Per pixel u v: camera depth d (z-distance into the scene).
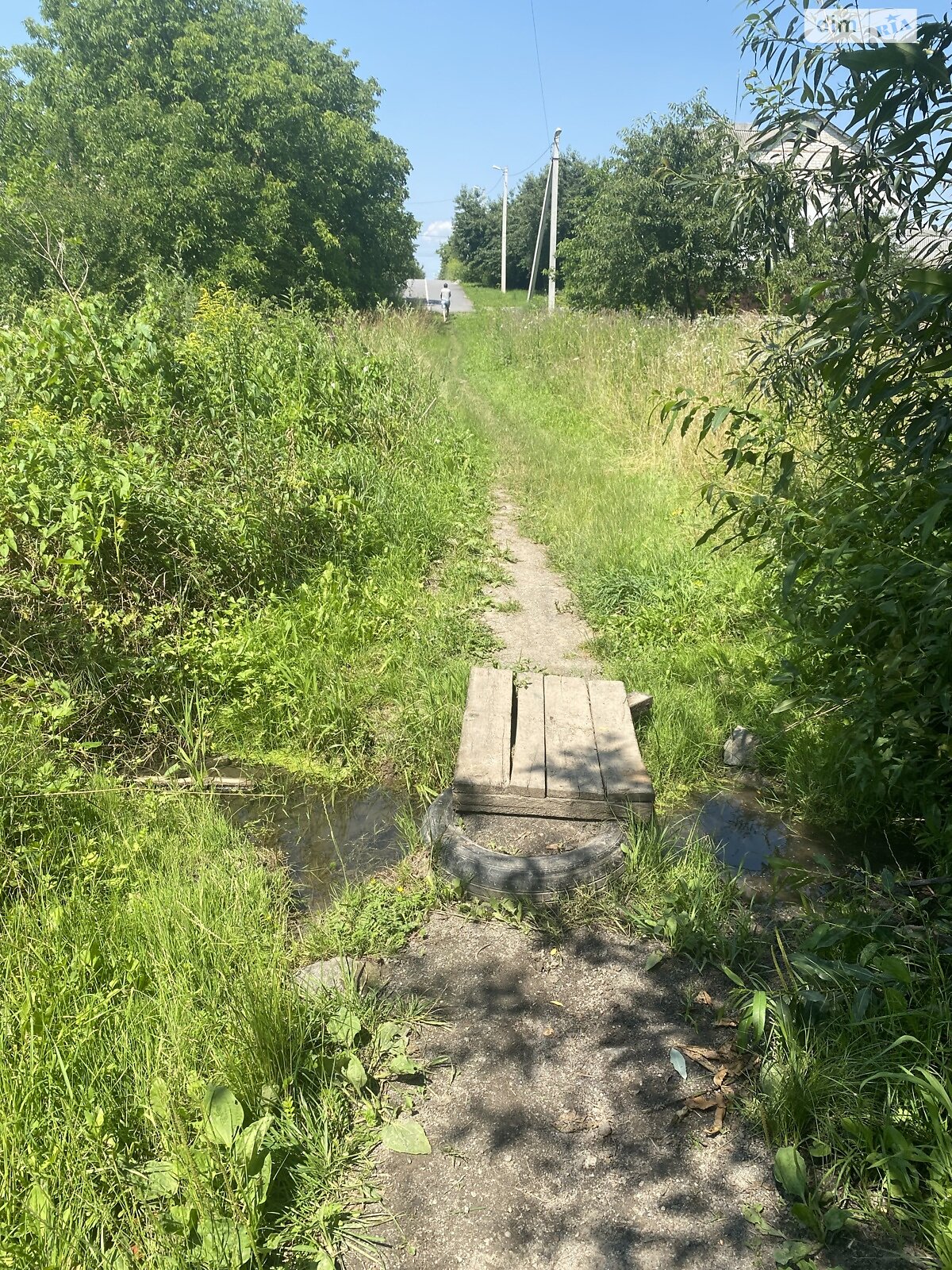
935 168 2.92
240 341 8.16
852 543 3.70
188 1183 2.08
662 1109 2.51
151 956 2.91
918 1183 2.16
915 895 3.23
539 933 3.26
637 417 11.45
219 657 4.85
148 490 5.14
